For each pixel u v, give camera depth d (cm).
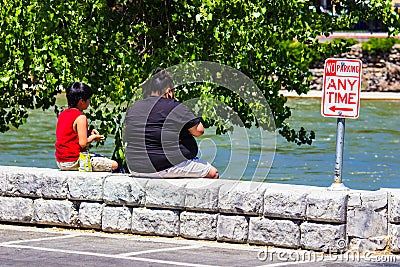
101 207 1809
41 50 2181
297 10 2295
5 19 2206
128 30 2294
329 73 1688
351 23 2425
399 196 1603
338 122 1689
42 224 1866
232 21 2208
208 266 1531
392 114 5800
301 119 5316
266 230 1680
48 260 1568
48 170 1889
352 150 4050
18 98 2372
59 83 2220
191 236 1744
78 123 1916
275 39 2334
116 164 1966
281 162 3638
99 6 2197
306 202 1644
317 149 4041
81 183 1816
